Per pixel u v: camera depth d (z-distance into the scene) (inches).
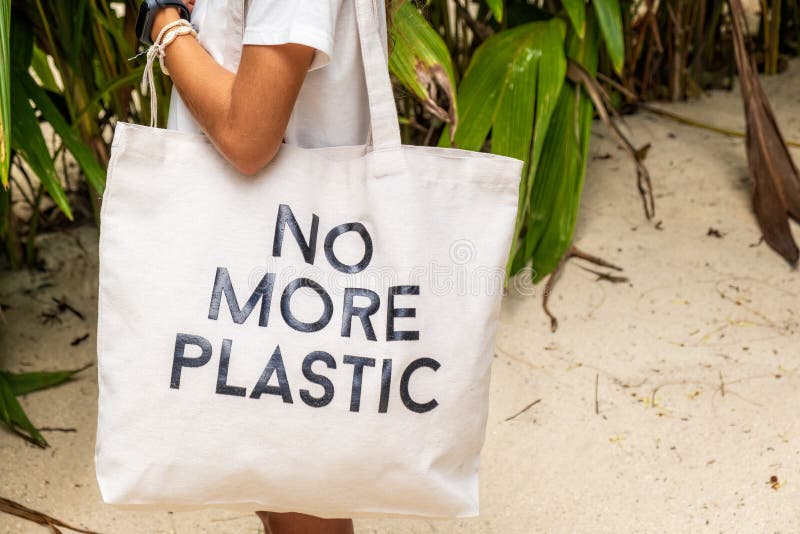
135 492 46.9
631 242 101.0
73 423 79.1
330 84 46.4
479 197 47.4
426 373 47.0
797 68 137.0
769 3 145.6
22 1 84.4
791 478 71.3
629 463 74.1
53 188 74.5
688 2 124.7
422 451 47.4
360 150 46.7
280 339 45.8
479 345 47.9
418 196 46.2
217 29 46.3
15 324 90.9
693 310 90.7
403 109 117.6
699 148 117.4
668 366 84.0
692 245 100.2
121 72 91.7
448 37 109.0
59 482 73.1
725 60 138.0
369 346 46.1
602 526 68.7
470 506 49.8
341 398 46.1
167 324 45.7
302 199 45.9
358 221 46.4
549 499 71.3
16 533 68.1
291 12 42.0
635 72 129.9
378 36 44.8
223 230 45.7
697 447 75.2
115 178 45.7
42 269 98.6
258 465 46.5
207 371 45.8
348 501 48.2
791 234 98.5
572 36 100.0
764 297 92.0
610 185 110.8
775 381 81.4
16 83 77.4
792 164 100.4
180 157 45.8
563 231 95.7
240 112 43.0
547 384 82.9
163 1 46.6
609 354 86.0
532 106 91.3
